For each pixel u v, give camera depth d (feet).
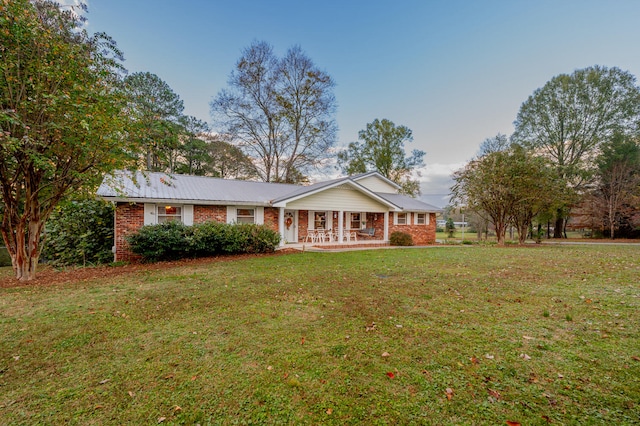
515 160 53.42
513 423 6.79
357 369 9.26
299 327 12.71
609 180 75.97
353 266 28.04
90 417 7.12
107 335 11.96
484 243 60.44
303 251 40.65
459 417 7.04
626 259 30.63
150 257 31.04
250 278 22.58
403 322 13.24
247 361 9.79
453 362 9.66
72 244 33.76
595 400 7.59
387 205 54.29
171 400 7.77
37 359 10.01
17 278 22.85
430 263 29.94
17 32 18.57
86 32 24.16
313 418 7.06
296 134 83.92
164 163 82.07
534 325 12.80
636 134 74.84
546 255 36.27
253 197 43.39
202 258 33.50
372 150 102.58
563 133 82.64
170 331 12.34
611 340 11.14
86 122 19.17
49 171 22.38
